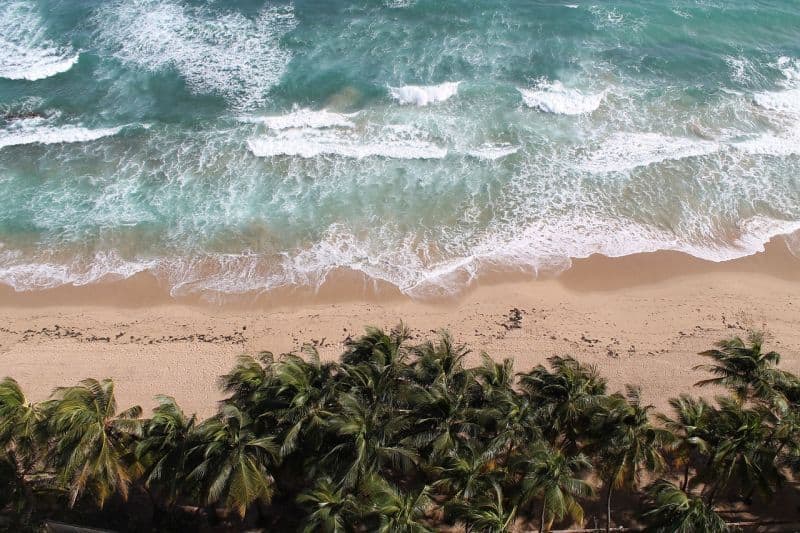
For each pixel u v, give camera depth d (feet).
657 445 92.94
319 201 155.53
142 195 156.66
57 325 130.00
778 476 93.91
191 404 115.96
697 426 94.84
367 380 95.71
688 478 107.55
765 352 125.39
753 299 137.49
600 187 159.84
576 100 179.42
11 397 93.71
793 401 101.45
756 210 155.63
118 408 114.93
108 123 173.99
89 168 162.81
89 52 192.24
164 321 131.54
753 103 181.57
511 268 142.72
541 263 143.74
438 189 158.61
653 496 96.63
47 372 120.67
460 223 151.64
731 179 161.89
